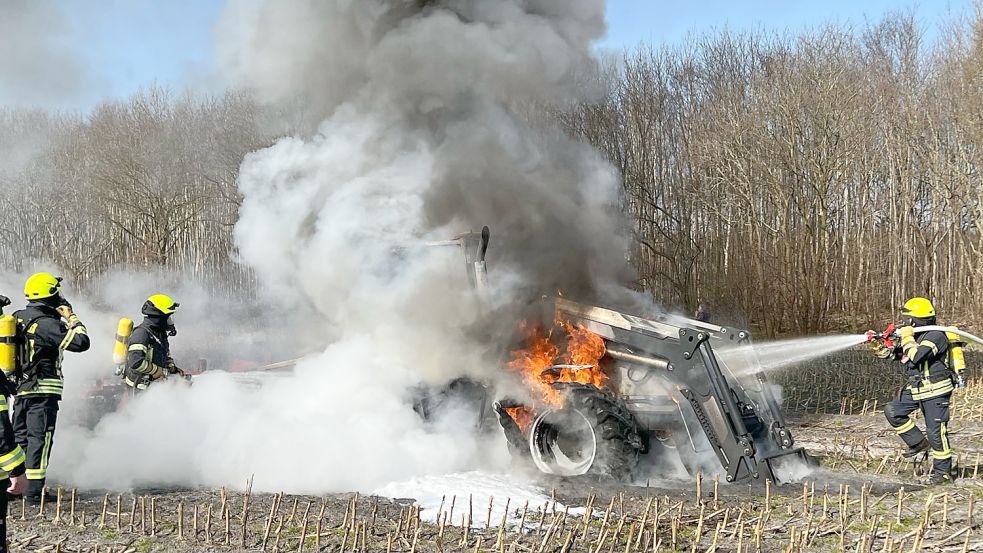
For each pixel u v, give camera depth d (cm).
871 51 3219
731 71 2839
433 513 584
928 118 2773
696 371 679
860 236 2894
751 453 661
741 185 2605
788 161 2570
